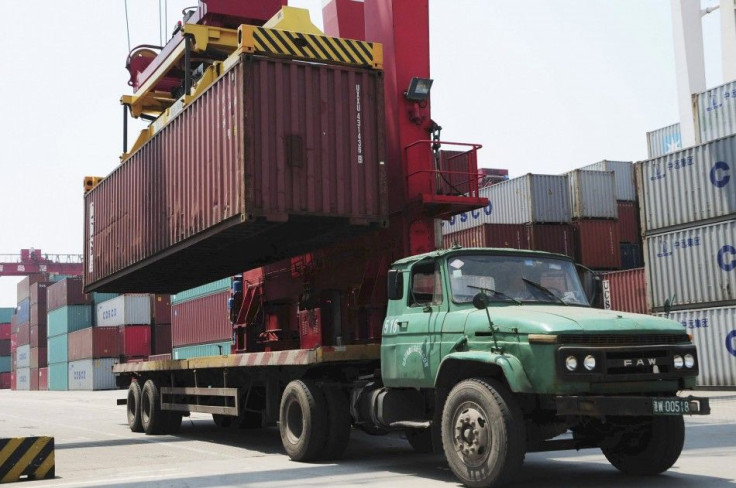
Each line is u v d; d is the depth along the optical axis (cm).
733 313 2069
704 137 2452
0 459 891
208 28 1395
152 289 1784
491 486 723
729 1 2964
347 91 1123
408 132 1161
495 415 722
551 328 716
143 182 1453
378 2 1223
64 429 1797
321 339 1173
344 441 993
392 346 911
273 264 1377
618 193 3691
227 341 3403
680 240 2230
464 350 802
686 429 1293
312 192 1075
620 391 719
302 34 1103
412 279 902
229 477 880
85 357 5828
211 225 1140
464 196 1105
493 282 855
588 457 1018
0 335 10600
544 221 3194
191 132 1238
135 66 1753
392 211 1155
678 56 3145
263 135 1055
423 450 1088
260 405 1228
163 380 1562
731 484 752
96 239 1742
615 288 2636
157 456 1138
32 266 10169
